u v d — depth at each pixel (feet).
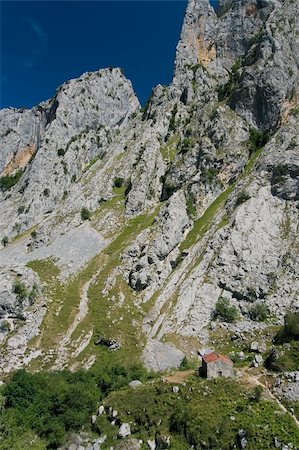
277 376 195.11
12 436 187.62
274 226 307.99
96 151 527.81
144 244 325.42
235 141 392.47
